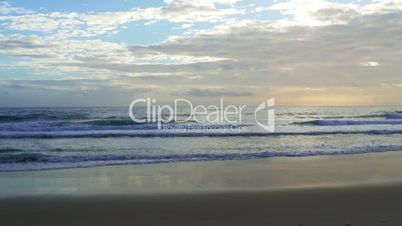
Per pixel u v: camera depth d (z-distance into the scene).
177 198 8.12
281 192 8.66
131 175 10.95
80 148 16.98
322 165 12.83
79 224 6.46
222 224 6.32
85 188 9.17
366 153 15.93
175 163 13.17
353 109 67.50
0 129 24.53
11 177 10.59
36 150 16.23
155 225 6.34
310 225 6.16
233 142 19.62
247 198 8.11
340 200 7.87
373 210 7.05
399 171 11.75
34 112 42.28
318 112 56.16
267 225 6.23
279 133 23.64
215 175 10.98
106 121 29.73
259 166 12.59
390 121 33.12
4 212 7.12
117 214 6.98
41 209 7.31
